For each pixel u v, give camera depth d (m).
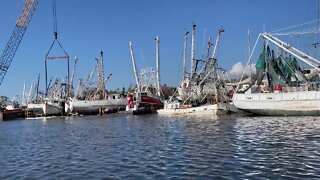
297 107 71.00
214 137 39.53
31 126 78.88
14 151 35.41
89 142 40.34
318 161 23.72
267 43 79.25
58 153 32.56
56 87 146.00
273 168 22.16
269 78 79.06
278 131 42.94
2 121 113.12
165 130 51.66
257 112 75.44
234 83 116.06
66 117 121.19
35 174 23.41
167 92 150.12
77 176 22.23
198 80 102.50
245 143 33.59
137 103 119.94
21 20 110.50
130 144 36.69
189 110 94.56
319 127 45.88
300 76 76.69
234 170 22.00
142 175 21.67
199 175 21.09
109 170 23.55
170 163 24.98
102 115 122.38
